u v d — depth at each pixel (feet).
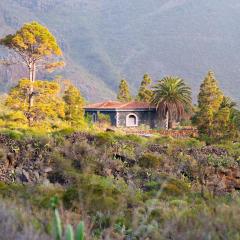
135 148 203.10
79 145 187.21
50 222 54.49
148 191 151.94
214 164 196.24
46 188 127.44
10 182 156.35
